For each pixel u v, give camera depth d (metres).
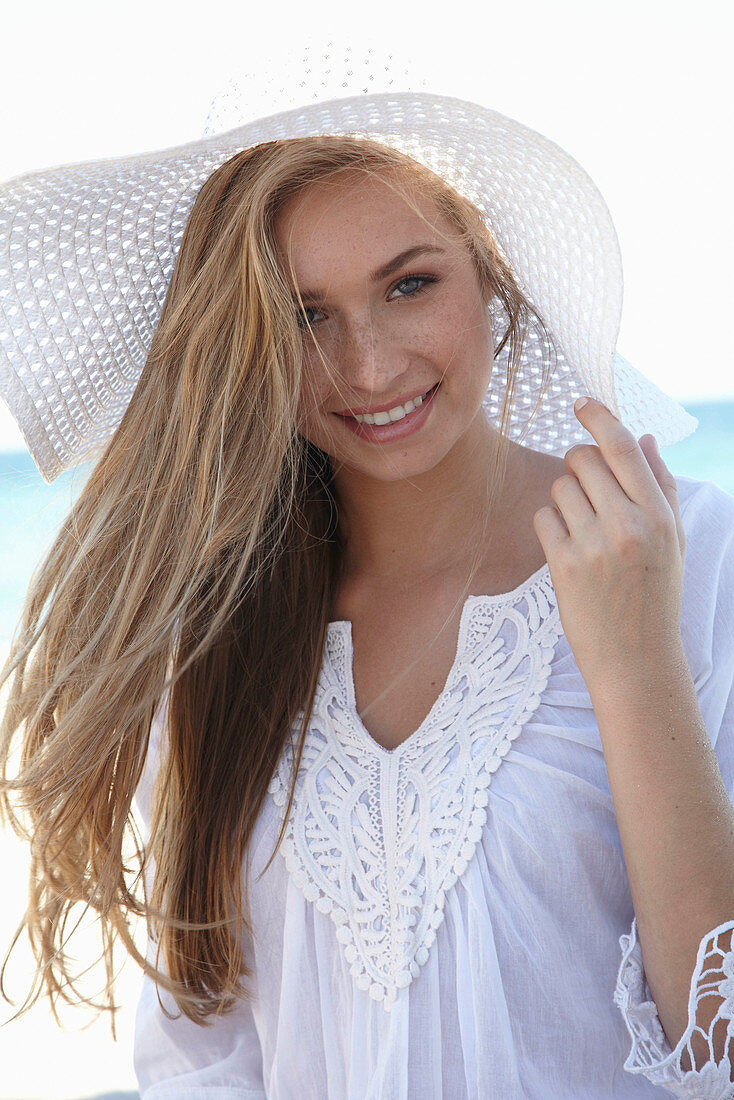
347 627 1.52
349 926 1.33
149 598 1.45
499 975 1.25
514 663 1.37
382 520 1.52
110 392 1.64
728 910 1.16
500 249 1.42
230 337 1.38
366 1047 1.31
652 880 1.18
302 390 1.35
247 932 1.50
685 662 1.23
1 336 1.51
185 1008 1.56
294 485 1.49
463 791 1.31
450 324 1.30
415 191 1.26
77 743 1.45
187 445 1.41
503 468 1.48
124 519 1.49
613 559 1.22
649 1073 1.14
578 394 1.57
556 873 1.28
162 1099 1.56
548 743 1.32
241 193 1.34
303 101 1.29
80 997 1.65
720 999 1.17
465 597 1.46
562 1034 1.27
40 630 1.54
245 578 1.56
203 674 1.54
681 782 1.18
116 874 1.54
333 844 1.37
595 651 1.23
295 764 1.44
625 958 1.20
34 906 1.63
